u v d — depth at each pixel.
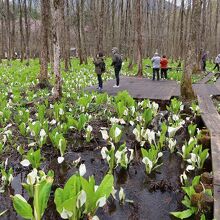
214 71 20.95
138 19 16.31
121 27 27.81
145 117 6.28
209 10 38.41
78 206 2.80
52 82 12.52
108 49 35.19
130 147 5.45
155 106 7.43
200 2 8.34
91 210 2.89
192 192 3.36
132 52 20.66
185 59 8.99
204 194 3.28
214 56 33.81
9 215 3.43
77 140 5.75
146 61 26.59
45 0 11.48
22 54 26.77
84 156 5.05
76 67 19.23
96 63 10.48
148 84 12.41
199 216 3.24
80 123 5.84
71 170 4.53
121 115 6.75
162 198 3.80
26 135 5.82
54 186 4.04
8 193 3.88
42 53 11.48
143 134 5.44
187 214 3.27
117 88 11.12
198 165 4.40
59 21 8.42
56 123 6.71
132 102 7.60
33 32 42.75
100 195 2.88
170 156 5.05
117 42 37.78
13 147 5.27
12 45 28.36
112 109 7.80
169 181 4.21
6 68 19.22
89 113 7.52
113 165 4.41
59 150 5.16
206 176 3.71
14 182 4.16
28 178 3.57
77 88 11.27
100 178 4.28
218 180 3.48
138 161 4.85
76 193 2.77
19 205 2.68
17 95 8.54
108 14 32.16
